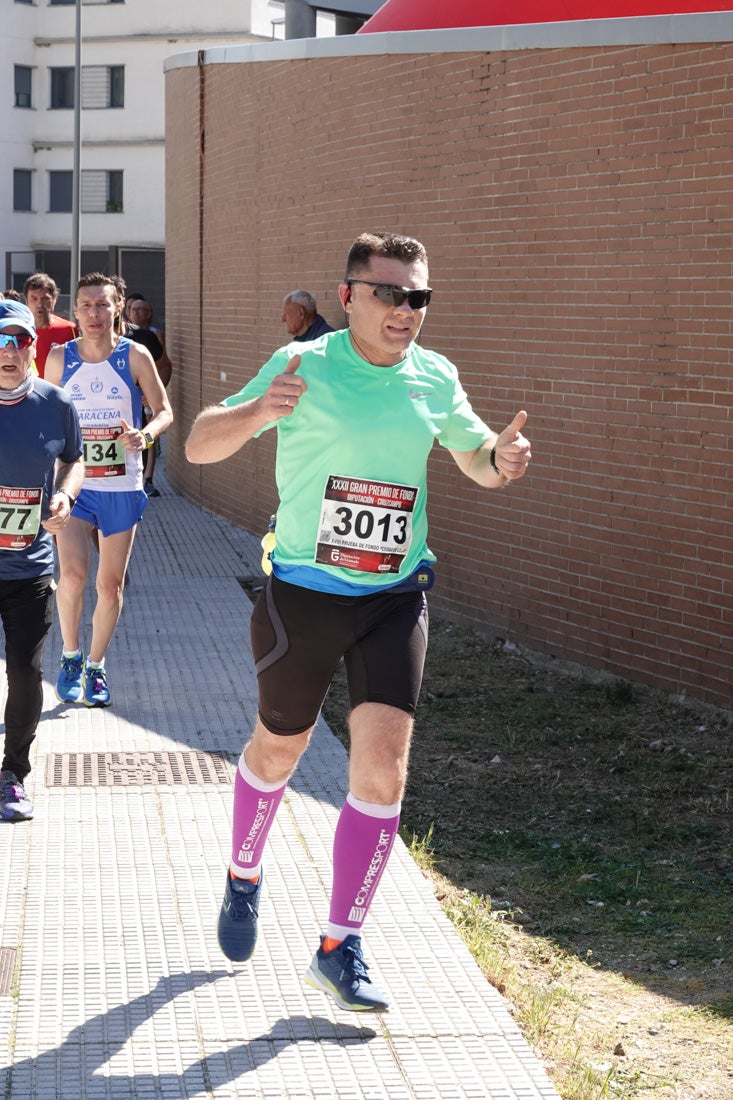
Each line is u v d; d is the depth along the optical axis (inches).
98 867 199.9
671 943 200.4
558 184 339.6
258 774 160.4
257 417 142.3
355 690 152.0
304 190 470.0
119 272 1595.7
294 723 156.1
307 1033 152.9
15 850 205.8
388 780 146.5
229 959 165.0
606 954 197.0
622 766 276.2
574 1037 168.9
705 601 304.7
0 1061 145.7
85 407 277.6
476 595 386.3
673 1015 177.0
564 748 288.2
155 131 2091.5
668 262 308.8
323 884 195.2
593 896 216.7
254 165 515.2
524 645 365.7
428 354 156.9
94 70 2112.5
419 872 201.2
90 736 269.4
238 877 164.2
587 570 339.9
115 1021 154.8
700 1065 163.5
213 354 583.2
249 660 337.4
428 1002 160.7
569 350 340.5
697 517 305.7
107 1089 140.9
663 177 308.2
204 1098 139.6
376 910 186.5
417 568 155.3
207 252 584.4
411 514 152.6
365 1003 146.6
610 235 324.5
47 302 446.3
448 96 379.6
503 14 404.5
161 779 242.5
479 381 375.2
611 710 314.3
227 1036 151.8
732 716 298.7
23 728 220.2
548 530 353.4
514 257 357.1
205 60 571.5
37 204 2196.1
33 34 2150.6
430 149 389.1
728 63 289.7
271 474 519.5
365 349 150.6
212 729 276.5
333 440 149.3
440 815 250.4
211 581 442.6
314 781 243.6
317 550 151.1
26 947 173.0
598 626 337.4
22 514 214.5
